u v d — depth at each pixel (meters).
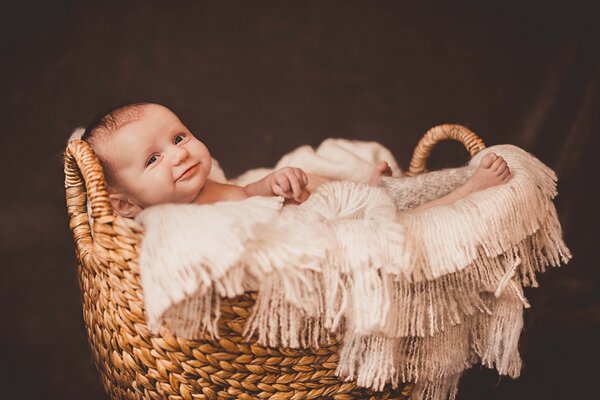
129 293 0.96
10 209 2.27
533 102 2.37
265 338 0.96
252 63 2.69
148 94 2.62
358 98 2.69
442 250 1.01
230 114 2.69
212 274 0.89
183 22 2.63
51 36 2.47
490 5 2.50
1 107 2.40
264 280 0.93
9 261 2.07
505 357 1.11
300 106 2.72
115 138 1.13
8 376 1.63
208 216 0.92
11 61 2.43
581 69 2.26
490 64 2.51
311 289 0.93
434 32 2.59
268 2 2.68
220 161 2.66
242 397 1.01
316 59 2.71
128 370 1.02
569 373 1.54
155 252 0.90
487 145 2.40
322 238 0.94
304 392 1.03
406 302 1.00
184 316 0.92
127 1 2.56
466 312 1.06
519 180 1.10
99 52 2.54
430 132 1.57
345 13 2.67
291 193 1.20
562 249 1.16
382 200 1.10
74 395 1.58
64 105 2.49
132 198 1.17
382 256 0.96
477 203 1.04
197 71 2.66
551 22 2.37
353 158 1.55
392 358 0.99
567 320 1.72
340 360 1.01
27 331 1.81
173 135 1.17
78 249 1.06
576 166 2.10
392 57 2.65
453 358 1.09
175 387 0.99
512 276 1.07
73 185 1.09
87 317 1.09
